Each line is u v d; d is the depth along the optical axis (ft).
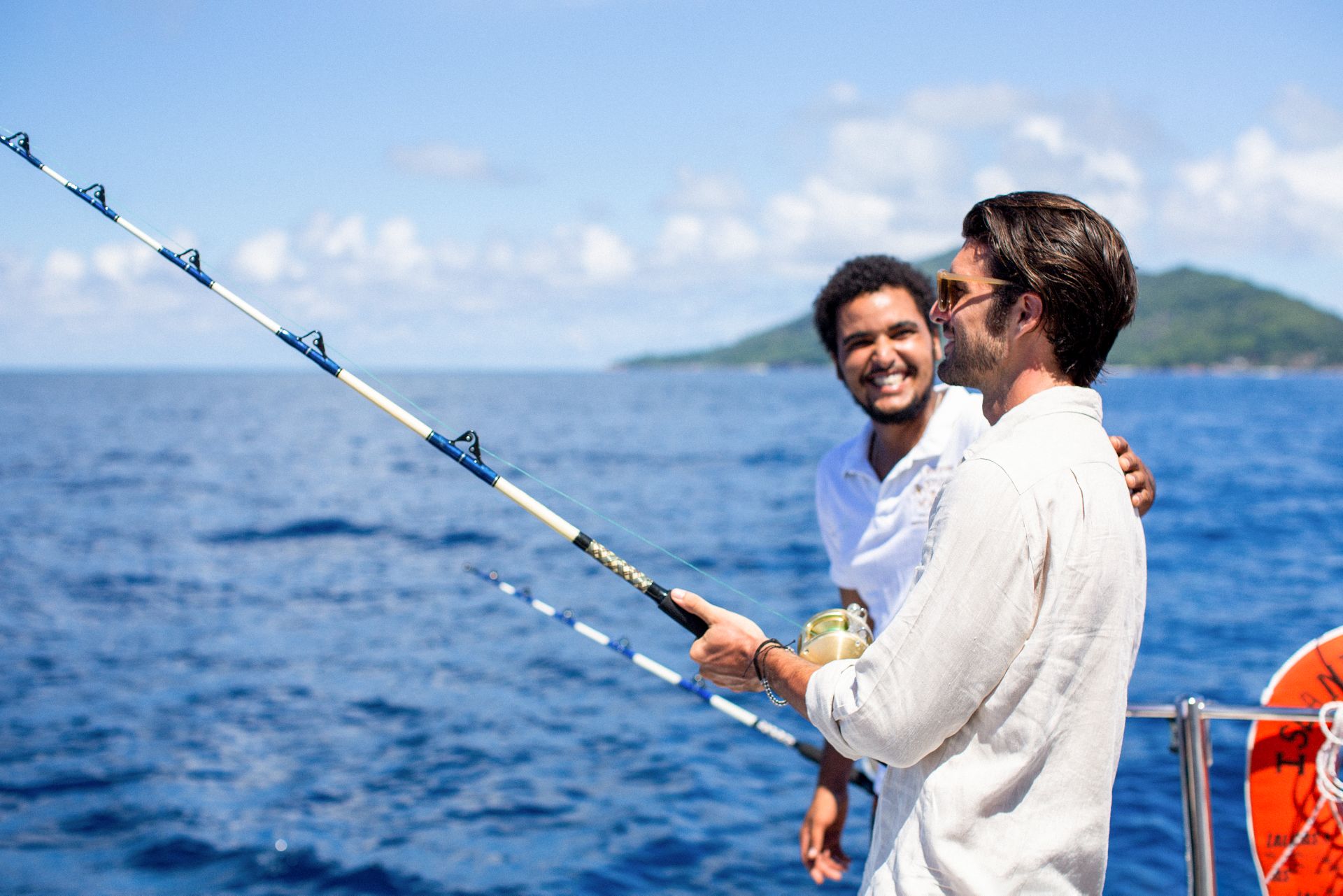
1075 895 4.20
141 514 58.03
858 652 5.56
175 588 37.01
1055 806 4.19
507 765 19.07
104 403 236.43
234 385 454.81
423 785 18.08
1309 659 6.52
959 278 4.69
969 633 4.16
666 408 221.66
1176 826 15.37
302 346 6.41
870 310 7.73
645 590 5.83
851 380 7.97
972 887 4.20
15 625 30.58
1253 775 6.49
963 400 7.68
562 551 45.85
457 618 31.89
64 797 17.34
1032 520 4.17
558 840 15.84
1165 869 14.08
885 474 8.15
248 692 23.75
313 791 17.75
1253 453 104.73
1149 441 122.72
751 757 19.44
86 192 7.01
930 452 7.67
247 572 40.63
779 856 15.31
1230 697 22.21
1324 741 6.37
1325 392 354.74
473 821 16.55
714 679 5.63
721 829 16.24
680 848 15.56
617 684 24.30
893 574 7.98
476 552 46.03
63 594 35.55
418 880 14.51
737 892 14.26
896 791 4.59
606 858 15.24
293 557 44.42
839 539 8.47
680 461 96.27
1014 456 4.29
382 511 61.16
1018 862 4.17
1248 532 51.75
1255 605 33.12
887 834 4.58
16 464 89.66
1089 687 4.17
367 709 22.50
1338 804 6.29
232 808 16.97
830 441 122.11
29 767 18.70
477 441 6.19
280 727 21.26
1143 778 17.26
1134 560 4.29
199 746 20.03
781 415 191.62
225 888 14.25
